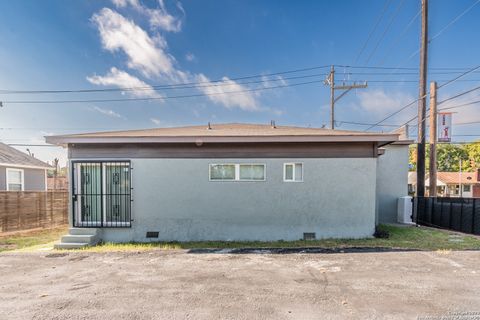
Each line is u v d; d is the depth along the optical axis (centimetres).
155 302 335
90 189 717
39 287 387
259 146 700
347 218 692
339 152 698
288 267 467
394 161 1019
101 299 345
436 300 332
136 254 566
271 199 695
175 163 703
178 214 698
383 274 426
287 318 294
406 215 956
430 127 1151
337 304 325
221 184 698
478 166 4122
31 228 947
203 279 413
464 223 792
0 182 1189
